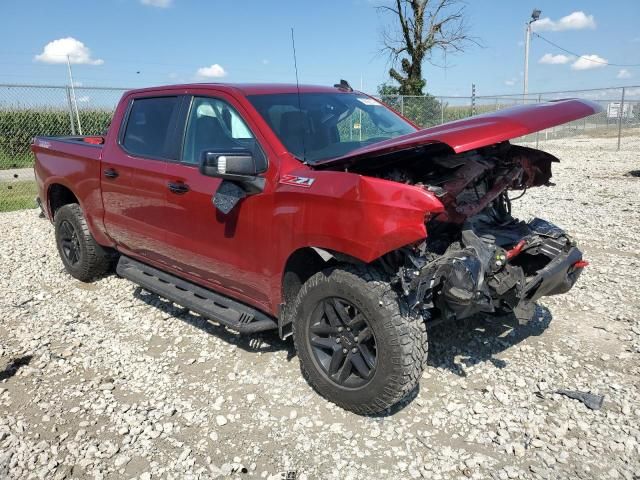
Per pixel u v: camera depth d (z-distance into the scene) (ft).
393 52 91.97
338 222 10.18
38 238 26.40
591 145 78.79
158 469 9.72
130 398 11.98
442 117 72.64
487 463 9.55
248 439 10.46
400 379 10.00
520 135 10.17
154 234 14.90
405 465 9.58
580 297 16.61
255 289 12.50
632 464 9.42
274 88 13.82
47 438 10.66
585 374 12.28
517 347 13.57
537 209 30.09
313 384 11.54
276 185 11.47
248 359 13.43
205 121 13.64
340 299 10.62
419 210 9.23
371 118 14.82
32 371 13.15
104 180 16.46
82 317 16.42
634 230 24.41
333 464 9.70
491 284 11.14
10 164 52.90
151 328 15.43
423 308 10.27
